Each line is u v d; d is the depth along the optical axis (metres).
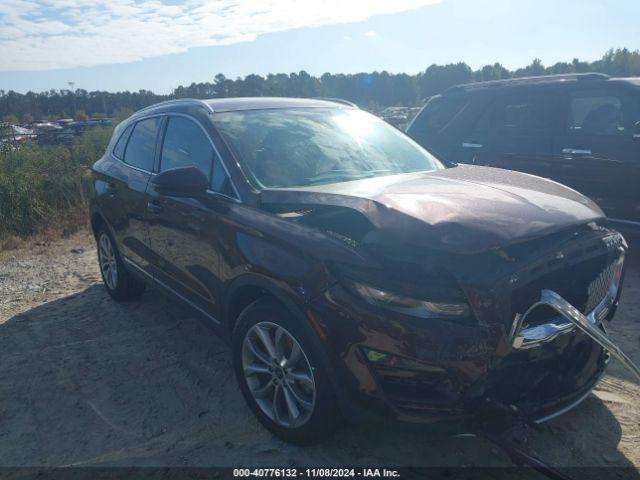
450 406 2.49
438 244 2.51
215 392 3.72
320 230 2.89
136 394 3.73
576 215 2.93
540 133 6.53
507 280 2.49
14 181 9.68
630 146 5.85
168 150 4.27
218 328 3.60
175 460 3.02
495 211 2.80
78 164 12.13
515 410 2.55
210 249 3.49
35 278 6.46
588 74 6.47
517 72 89.06
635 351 3.98
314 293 2.70
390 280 2.54
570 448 2.97
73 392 3.79
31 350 4.47
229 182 3.50
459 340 2.44
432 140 7.52
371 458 2.96
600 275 2.99
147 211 4.30
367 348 2.55
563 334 2.72
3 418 3.51
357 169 3.85
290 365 2.96
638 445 2.97
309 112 4.35
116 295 5.39
